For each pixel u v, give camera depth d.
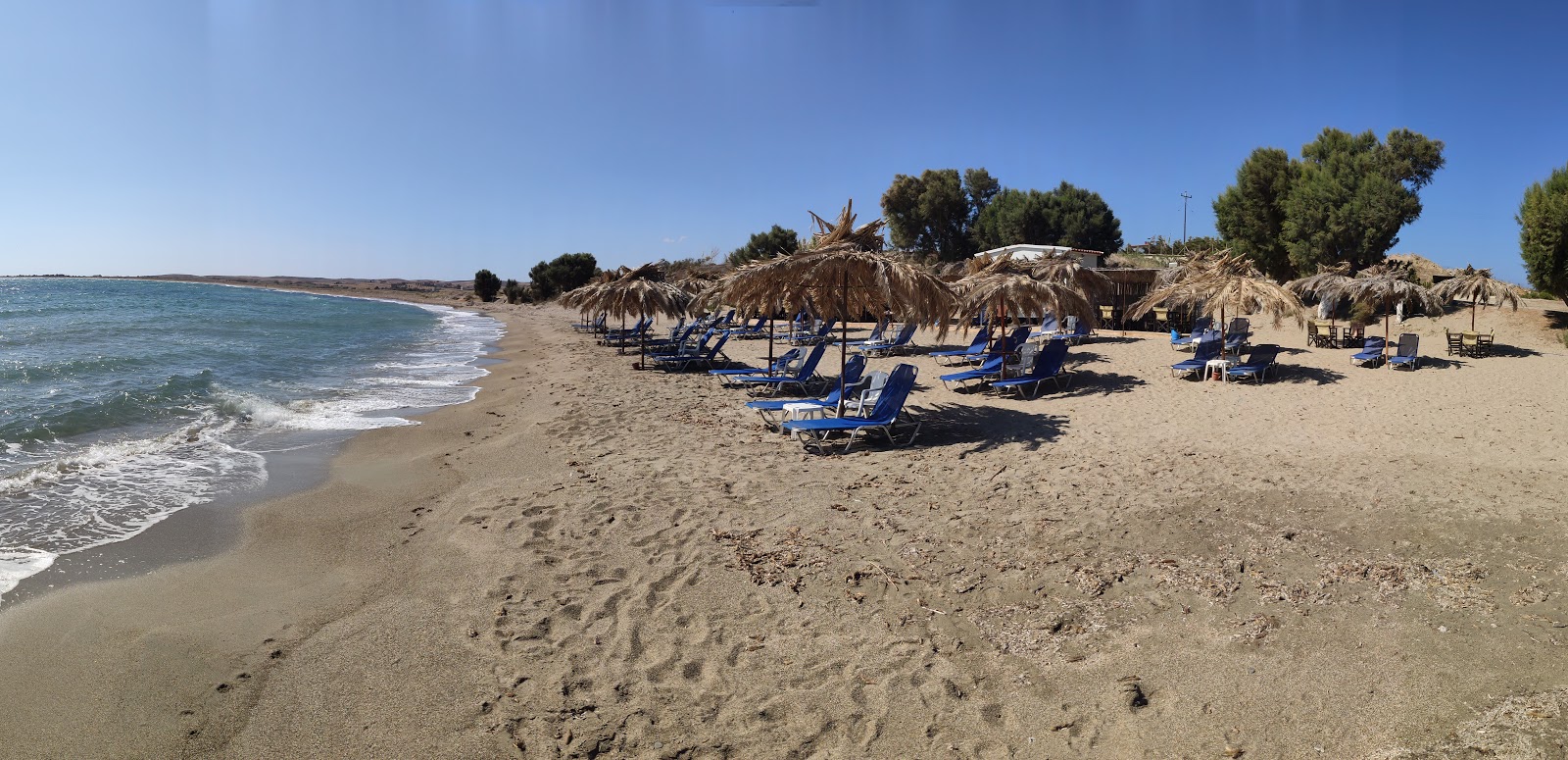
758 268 8.93
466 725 3.39
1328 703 3.42
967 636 4.13
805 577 4.89
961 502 6.34
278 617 4.47
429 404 12.12
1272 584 4.64
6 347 19.72
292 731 3.37
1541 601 4.31
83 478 7.50
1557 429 8.84
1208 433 8.80
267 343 23.16
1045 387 12.27
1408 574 4.75
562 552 5.37
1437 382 12.23
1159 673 3.72
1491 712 3.26
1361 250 24.09
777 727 3.38
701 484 6.98
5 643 4.15
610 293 16.09
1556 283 19.38
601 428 9.66
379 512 6.43
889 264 8.40
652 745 3.24
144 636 4.23
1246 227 28.56
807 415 10.16
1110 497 6.37
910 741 3.27
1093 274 18.28
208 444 9.02
